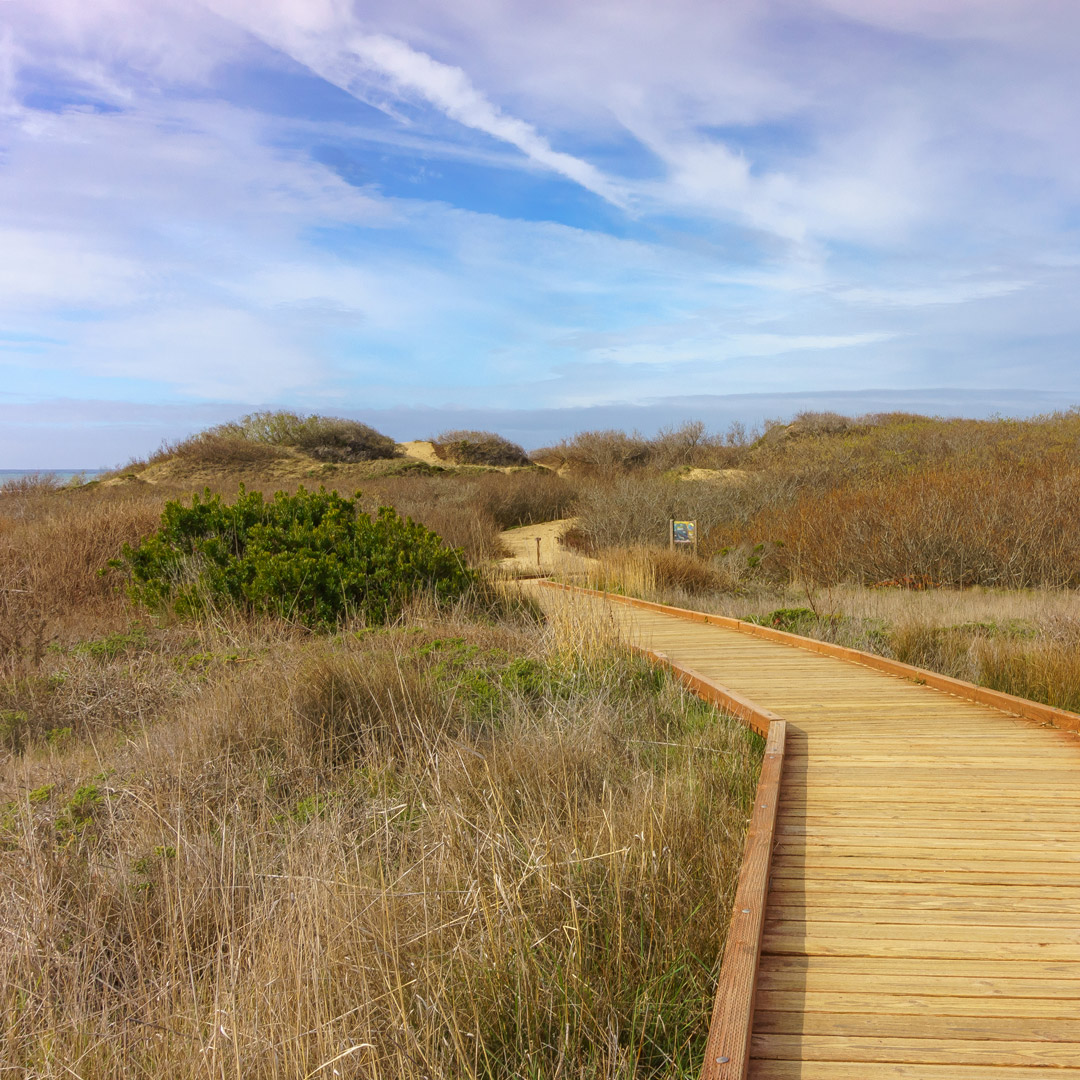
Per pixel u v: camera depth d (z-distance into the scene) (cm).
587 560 1712
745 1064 220
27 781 541
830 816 407
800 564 1420
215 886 402
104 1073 291
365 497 2247
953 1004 253
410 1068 257
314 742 576
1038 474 1499
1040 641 749
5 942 364
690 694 685
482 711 638
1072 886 329
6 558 1150
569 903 347
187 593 976
